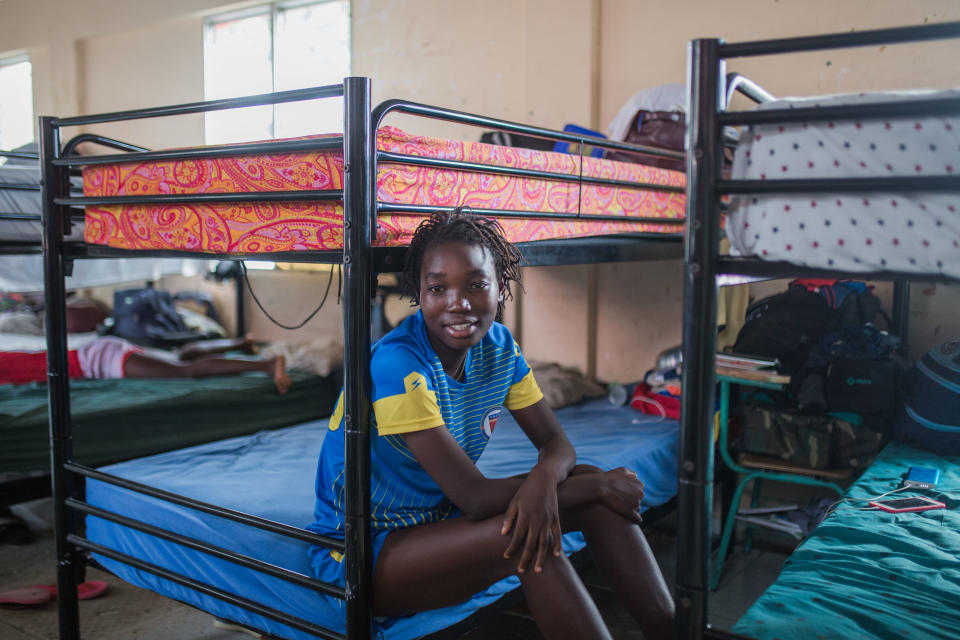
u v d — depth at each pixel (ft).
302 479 7.77
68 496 7.45
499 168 6.72
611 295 13.30
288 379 12.48
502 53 13.79
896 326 10.32
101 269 12.76
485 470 8.19
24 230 10.53
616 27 12.69
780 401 9.71
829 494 11.01
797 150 4.05
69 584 7.50
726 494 10.92
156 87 18.33
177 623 8.47
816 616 4.69
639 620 5.14
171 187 6.43
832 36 3.70
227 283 17.83
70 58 19.60
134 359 12.55
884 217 3.85
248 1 16.20
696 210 4.09
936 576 5.31
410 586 5.22
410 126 15.03
